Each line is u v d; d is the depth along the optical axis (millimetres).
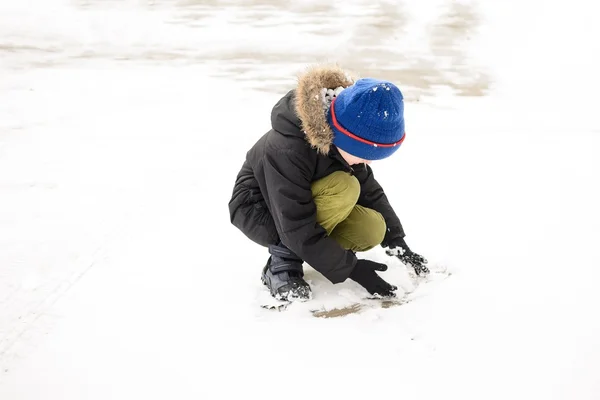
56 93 4688
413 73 5016
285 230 2025
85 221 2910
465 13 6469
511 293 2127
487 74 4980
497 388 1695
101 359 1941
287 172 1997
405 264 2303
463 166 3465
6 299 2309
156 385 1808
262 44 5770
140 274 2453
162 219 2926
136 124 4121
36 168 3473
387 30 6055
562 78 4844
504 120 4148
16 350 2016
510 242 2533
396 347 1899
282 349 1927
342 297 2174
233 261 2535
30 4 7004
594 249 2432
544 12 6359
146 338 2033
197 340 2002
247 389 1766
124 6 6945
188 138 3902
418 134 3943
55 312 2217
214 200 3107
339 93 1973
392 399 1691
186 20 6484
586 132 3920
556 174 3316
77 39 5996
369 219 2201
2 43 5832
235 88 4777
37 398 1788
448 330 1954
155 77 5043
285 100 2084
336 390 1738
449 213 2873
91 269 2504
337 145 1943
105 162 3559
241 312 2143
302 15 6574
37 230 2828
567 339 1864
